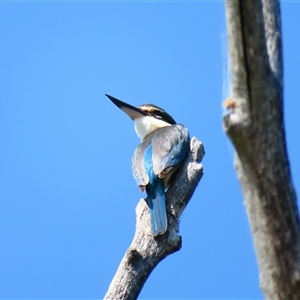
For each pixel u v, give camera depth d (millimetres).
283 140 7688
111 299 12469
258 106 7582
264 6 8422
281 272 7703
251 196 7703
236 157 7859
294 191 7719
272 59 8148
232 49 7688
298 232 7703
